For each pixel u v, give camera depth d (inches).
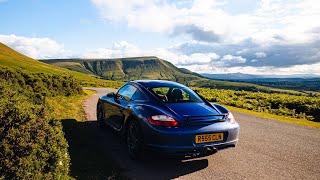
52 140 166.2
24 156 151.3
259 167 224.2
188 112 215.5
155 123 203.5
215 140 211.9
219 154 256.7
